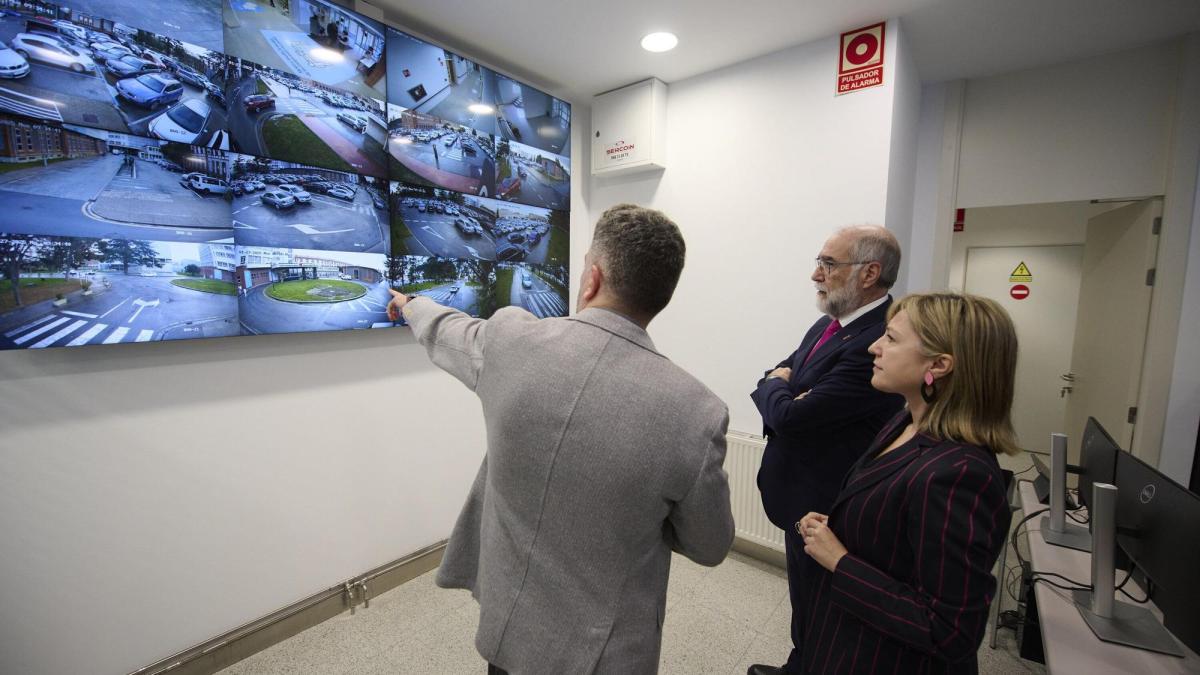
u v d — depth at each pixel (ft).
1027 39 7.28
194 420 5.33
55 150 4.15
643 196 9.36
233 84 5.13
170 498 5.21
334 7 5.87
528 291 8.59
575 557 2.60
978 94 8.62
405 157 6.70
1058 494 5.25
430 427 7.62
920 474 2.64
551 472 2.54
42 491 4.47
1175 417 7.64
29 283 4.09
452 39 7.30
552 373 2.54
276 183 5.50
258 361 5.78
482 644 2.86
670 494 2.53
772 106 7.77
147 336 4.71
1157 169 7.50
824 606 3.29
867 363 4.32
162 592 5.21
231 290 5.23
